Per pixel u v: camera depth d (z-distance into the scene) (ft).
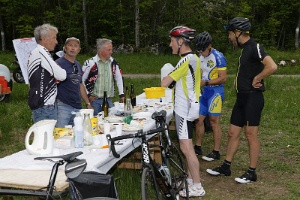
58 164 7.74
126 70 58.70
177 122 12.72
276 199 13.34
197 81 12.53
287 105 28.17
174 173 12.07
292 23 101.55
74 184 7.88
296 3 94.73
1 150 18.98
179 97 12.46
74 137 11.14
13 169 9.52
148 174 10.05
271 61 13.46
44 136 10.53
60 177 8.87
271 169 16.35
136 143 12.08
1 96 31.22
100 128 12.62
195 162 12.98
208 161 17.39
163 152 11.76
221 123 24.32
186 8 88.28
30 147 10.52
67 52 14.56
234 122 14.90
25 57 27.35
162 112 11.57
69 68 14.56
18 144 19.83
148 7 86.79
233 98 31.73
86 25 88.38
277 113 26.03
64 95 14.47
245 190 14.14
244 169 16.35
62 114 14.46
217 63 16.19
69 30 88.28
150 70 58.59
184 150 12.97
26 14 91.66
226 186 14.51
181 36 12.17
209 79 16.52
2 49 92.12
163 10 89.40
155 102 18.38
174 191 11.27
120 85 18.10
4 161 10.03
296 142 20.06
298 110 26.68
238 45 14.30
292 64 62.23
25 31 87.35
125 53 79.05
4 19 98.32
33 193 7.83
